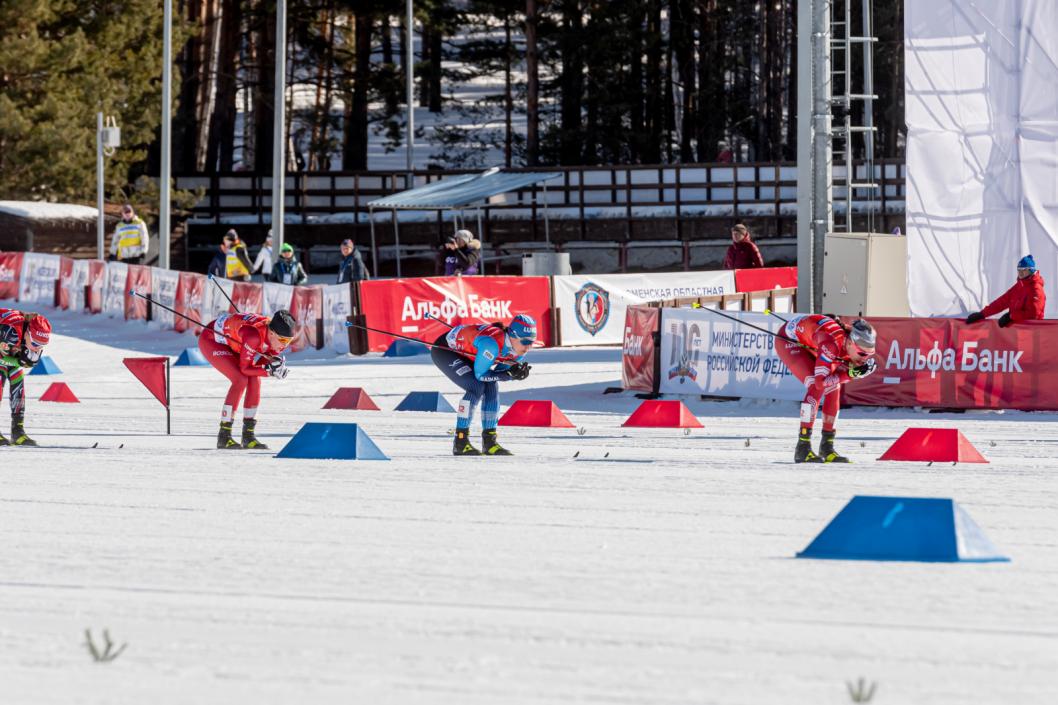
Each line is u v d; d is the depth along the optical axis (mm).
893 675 12430
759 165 125188
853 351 29391
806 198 54469
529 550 19031
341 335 61750
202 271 130875
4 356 32719
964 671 12594
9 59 114938
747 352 44906
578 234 127438
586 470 28219
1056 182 58438
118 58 125875
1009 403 41625
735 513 22484
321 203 130375
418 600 15695
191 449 32375
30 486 25656
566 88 166375
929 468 28844
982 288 59188
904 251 53625
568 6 161500
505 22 178500
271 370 32000
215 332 32219
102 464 29156
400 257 124750
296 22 162375
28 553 18719
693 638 13812
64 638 13797
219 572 17375
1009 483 26234
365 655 13094
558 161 166125
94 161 118125
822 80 54125
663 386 46875
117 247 84000
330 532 20562
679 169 125875
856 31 150000
